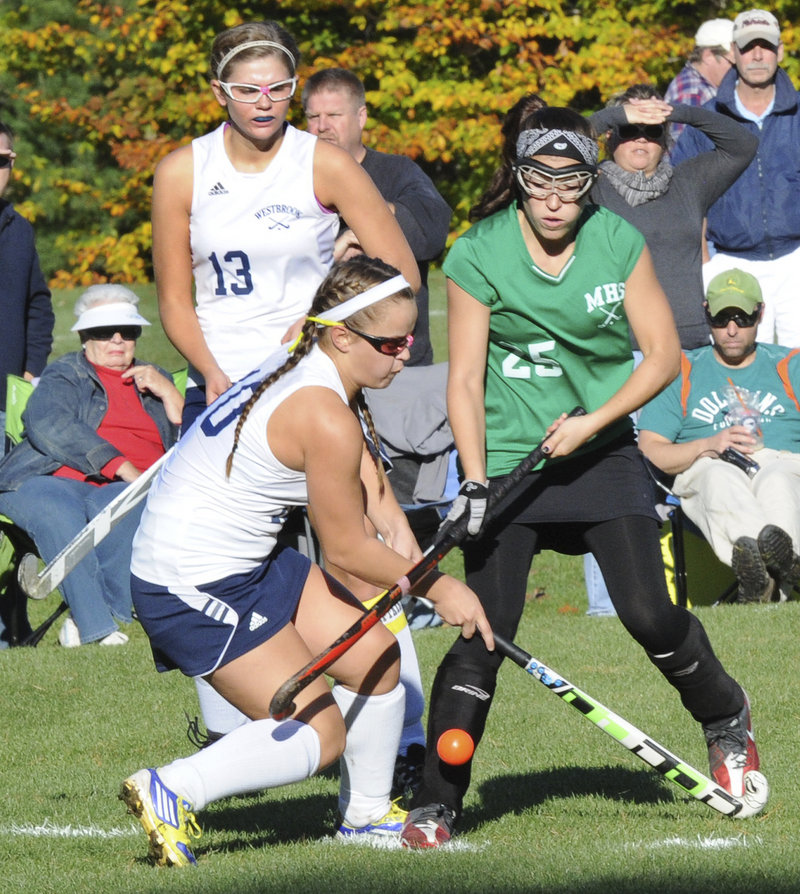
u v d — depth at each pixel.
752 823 17.06
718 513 29.67
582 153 15.88
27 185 102.31
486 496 16.12
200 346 18.75
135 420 30.48
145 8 88.06
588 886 14.27
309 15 82.88
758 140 32.69
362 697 16.09
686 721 22.00
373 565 15.28
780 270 35.69
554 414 17.20
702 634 17.23
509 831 17.08
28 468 29.64
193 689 24.83
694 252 31.59
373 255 18.61
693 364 31.27
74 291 86.81
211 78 18.27
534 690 24.14
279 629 15.50
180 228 18.62
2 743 22.08
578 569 38.66
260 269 18.59
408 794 18.58
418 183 27.48
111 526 21.30
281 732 15.36
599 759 20.53
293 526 26.98
